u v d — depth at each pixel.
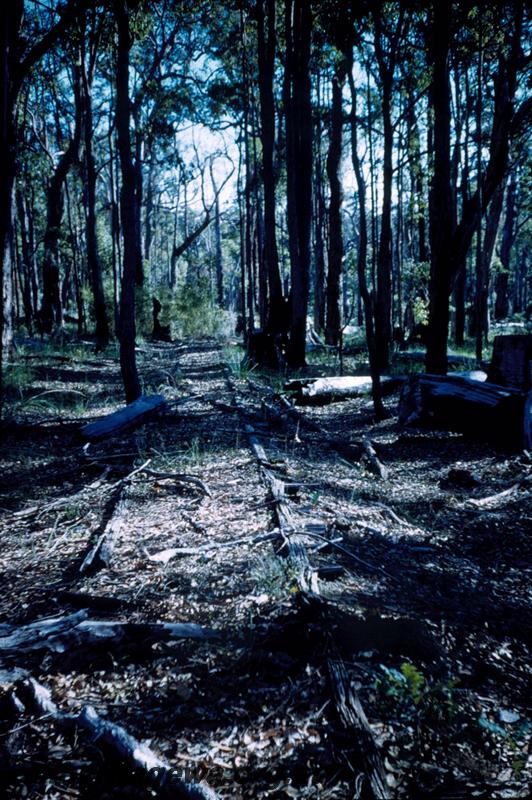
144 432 9.37
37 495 6.39
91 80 20.50
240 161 23.80
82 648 3.07
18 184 25.14
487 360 15.76
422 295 23.55
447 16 9.30
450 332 30.52
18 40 12.36
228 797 2.12
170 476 6.69
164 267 62.78
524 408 7.92
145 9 12.94
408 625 3.24
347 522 5.16
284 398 12.19
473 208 10.11
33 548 4.86
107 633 3.16
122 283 10.74
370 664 2.87
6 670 2.91
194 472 7.09
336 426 10.20
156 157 38.72
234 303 65.50
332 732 2.41
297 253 17.05
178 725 2.50
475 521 5.51
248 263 22.88
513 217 36.72
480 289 15.82
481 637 3.34
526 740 2.45
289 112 16.20
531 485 6.52
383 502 6.07
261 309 26.02
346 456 8.09
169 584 3.95
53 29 9.88
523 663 3.12
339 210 22.58
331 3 10.00
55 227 26.31
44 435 9.32
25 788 2.19
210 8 21.98
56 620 3.33
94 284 22.58
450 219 9.94
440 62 9.43
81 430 9.05
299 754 2.31
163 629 3.16
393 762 2.26
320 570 3.98
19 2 11.38
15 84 9.84
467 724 2.52
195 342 27.98
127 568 4.28
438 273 10.14
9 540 5.08
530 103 11.20
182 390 13.92
